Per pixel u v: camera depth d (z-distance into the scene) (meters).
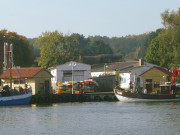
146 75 131.38
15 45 188.88
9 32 194.75
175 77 119.50
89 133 60.88
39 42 199.12
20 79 121.12
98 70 179.12
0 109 92.81
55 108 94.75
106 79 145.50
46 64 197.62
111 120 73.31
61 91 127.38
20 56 190.75
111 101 117.06
